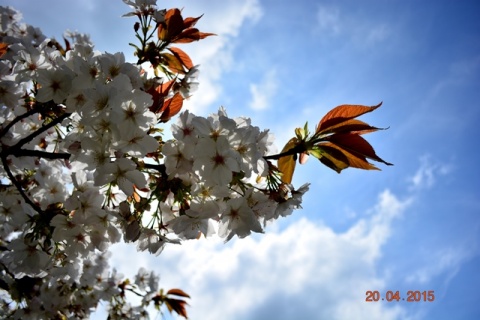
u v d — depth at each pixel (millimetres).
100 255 1003
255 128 544
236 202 559
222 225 568
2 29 984
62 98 604
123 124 540
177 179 556
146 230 574
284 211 602
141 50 691
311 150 608
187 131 545
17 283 808
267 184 595
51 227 615
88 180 623
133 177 553
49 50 663
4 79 692
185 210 559
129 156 569
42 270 651
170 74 727
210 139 535
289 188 604
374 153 581
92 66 588
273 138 606
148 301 1138
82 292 967
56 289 880
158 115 605
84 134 554
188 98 743
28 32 1008
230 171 535
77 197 592
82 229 595
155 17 672
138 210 574
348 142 587
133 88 586
